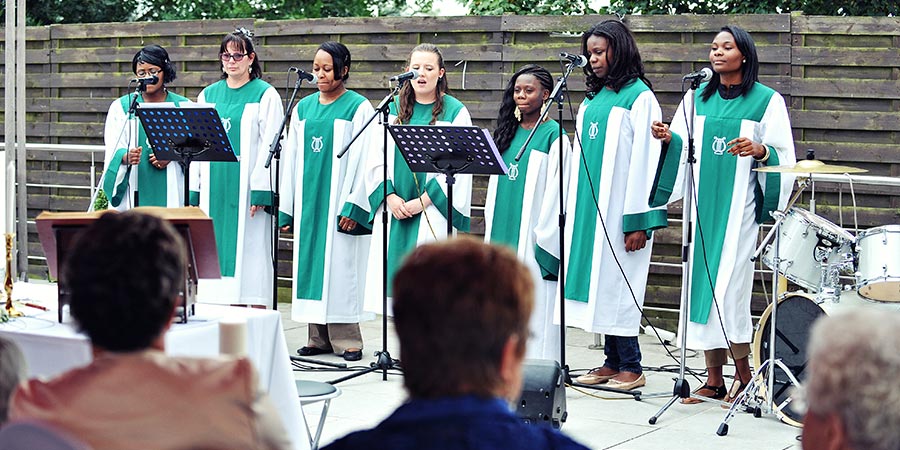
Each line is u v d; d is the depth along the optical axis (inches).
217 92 254.1
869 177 238.2
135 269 74.6
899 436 58.2
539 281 218.4
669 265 267.7
